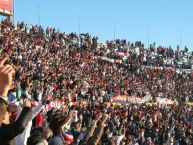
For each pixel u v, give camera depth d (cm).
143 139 3422
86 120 2869
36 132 744
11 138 452
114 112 3594
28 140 738
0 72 435
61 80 3912
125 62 7462
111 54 7325
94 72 5759
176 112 5484
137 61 7906
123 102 5231
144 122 3919
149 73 7394
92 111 3023
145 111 4756
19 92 2270
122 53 7956
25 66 3797
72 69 5141
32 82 3138
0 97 433
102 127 779
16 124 456
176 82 7656
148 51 8906
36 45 5281
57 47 5691
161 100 6303
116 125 3231
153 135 3712
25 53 4403
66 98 3231
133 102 5466
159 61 8369
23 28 5869
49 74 3944
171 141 3744
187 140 3925
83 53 6419
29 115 469
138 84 6488
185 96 7038
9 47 4256
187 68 8912
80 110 2977
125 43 8469
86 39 7231
